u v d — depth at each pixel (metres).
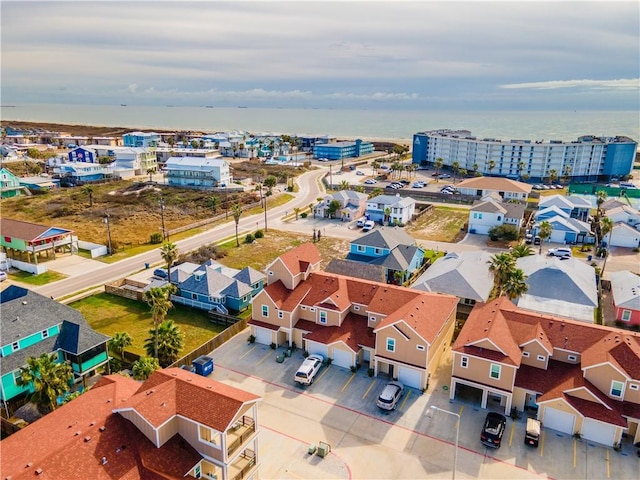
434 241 102.12
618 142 168.50
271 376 50.75
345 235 105.94
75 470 28.00
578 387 41.19
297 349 56.28
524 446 40.19
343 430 42.25
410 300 53.59
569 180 170.75
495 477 36.75
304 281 58.88
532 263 71.62
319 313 55.09
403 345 47.66
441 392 47.81
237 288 67.25
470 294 64.88
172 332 52.03
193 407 32.06
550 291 65.19
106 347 51.06
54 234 86.19
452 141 194.12
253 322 57.50
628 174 171.88
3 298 57.44
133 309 68.12
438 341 50.94
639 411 39.75
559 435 41.59
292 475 36.81
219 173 155.38
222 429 30.12
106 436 30.47
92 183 163.38
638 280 67.19
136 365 46.94
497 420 41.22
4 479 26.34
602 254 90.06
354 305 56.16
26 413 42.59
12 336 46.53
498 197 128.12
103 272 82.38
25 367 43.16
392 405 44.66
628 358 40.97
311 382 49.44
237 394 33.59
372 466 37.91
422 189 156.75
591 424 40.53
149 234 106.44
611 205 116.12
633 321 61.62
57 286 75.88
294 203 139.62
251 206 132.00
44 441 30.16
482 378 44.53
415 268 82.19
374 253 83.19
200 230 109.94
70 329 50.00
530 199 142.88
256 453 35.00
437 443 40.59
